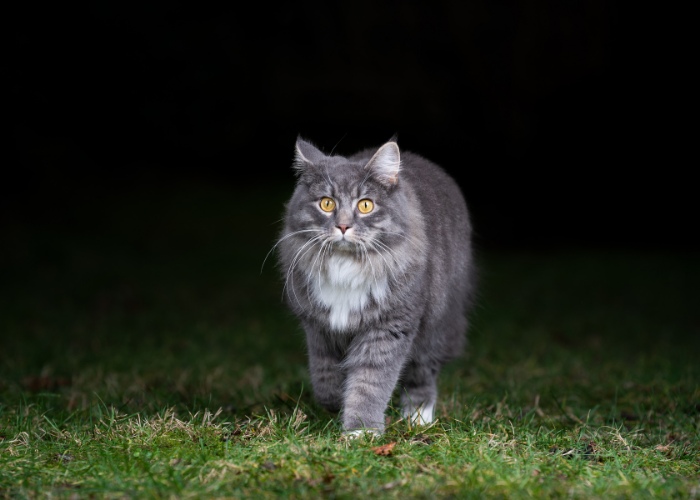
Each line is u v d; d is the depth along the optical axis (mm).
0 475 4680
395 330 5738
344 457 4852
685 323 12328
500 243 19453
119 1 21891
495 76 21703
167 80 22547
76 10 21359
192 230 18719
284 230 6090
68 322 11609
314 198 5730
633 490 4523
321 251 5645
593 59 21219
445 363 6875
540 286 15031
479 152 21594
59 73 21406
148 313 12398
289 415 6270
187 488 4449
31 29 20922
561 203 20328
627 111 20219
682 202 19734
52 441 5512
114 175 21484
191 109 22781
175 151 22828
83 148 21750
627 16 20625
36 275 14922
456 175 21422
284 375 8531
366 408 5688
